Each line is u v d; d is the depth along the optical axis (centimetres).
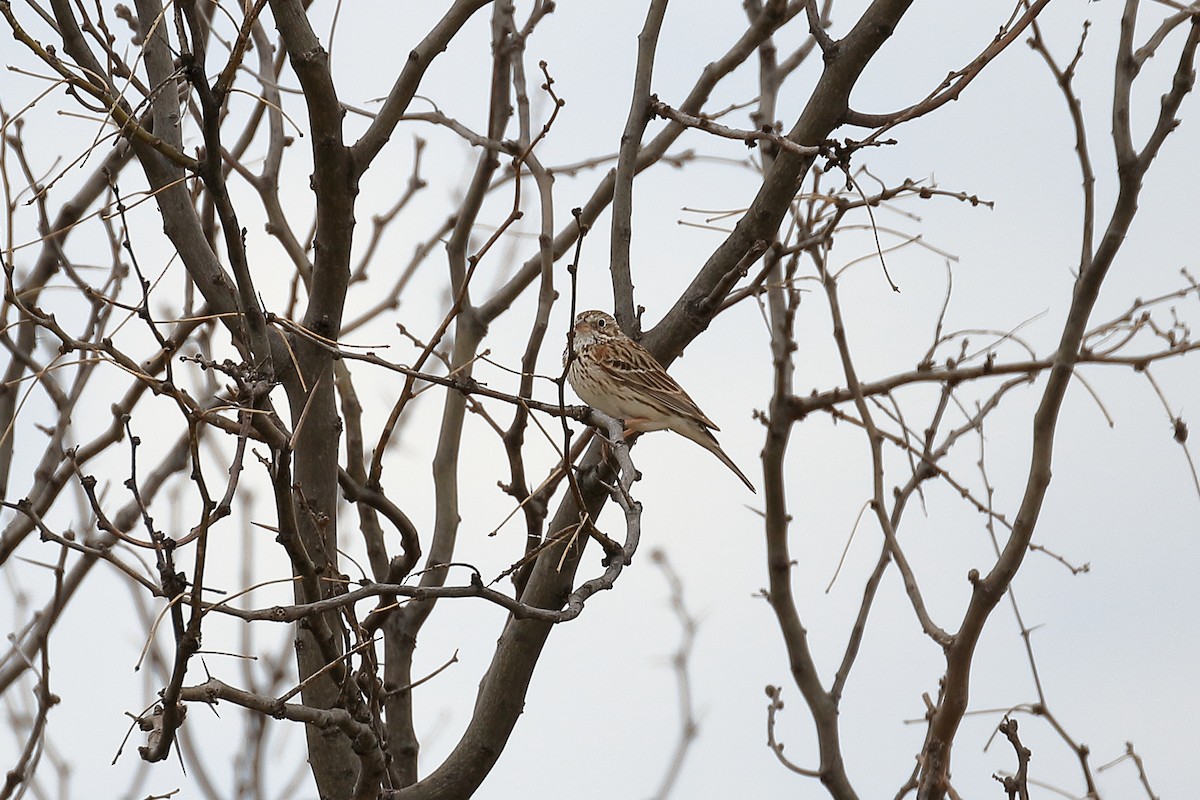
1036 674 1078
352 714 863
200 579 739
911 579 1134
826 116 1177
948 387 1303
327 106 1057
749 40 1370
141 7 1124
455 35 1107
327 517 1038
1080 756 1049
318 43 1051
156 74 1117
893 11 1156
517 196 884
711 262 1211
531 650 1138
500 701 1140
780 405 1338
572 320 848
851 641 1298
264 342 900
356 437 1296
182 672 750
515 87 1422
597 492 1141
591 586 866
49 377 1166
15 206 814
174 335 1237
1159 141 1079
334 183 1075
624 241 1241
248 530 1214
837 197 1171
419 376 898
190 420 735
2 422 1161
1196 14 1073
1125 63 1104
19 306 776
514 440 1246
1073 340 1092
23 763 1032
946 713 1073
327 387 1112
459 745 1143
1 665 1157
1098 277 1091
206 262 1112
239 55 830
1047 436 1089
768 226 1191
